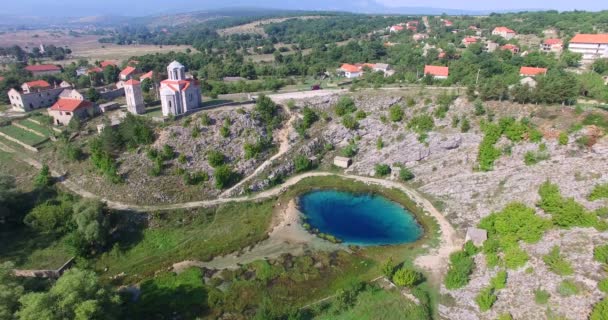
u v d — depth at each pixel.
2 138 100.38
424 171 89.44
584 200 62.81
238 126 96.56
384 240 71.75
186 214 78.12
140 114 101.25
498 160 80.69
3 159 90.88
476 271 59.28
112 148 86.56
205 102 110.44
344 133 101.88
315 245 70.38
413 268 63.22
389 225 76.38
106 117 103.19
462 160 85.94
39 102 122.75
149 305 56.22
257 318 50.72
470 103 92.94
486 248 60.84
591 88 94.81
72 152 86.19
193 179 84.56
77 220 66.81
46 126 103.94
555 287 51.06
